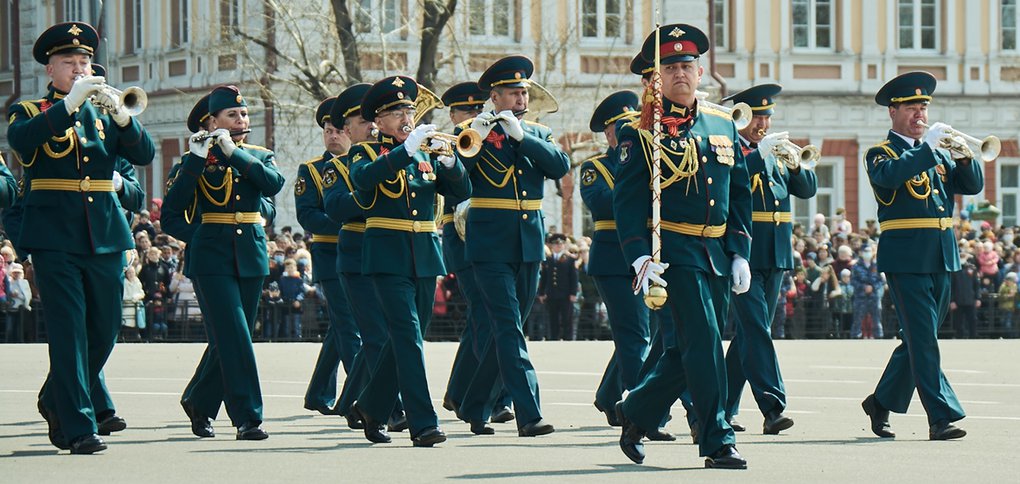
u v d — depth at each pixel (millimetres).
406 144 13789
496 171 15086
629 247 11625
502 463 12469
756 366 15570
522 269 15273
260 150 15188
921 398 14711
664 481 11258
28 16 57938
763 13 54312
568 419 16688
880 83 55000
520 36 50344
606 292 15484
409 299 14031
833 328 36719
